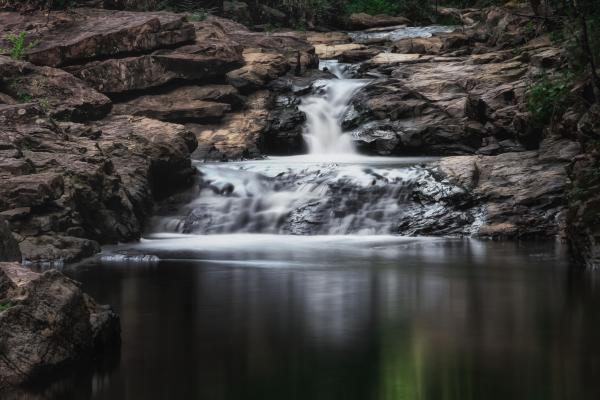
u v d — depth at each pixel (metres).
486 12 41.38
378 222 26.22
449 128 31.91
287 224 26.34
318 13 47.94
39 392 10.10
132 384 10.35
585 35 23.09
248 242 24.33
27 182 20.89
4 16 34.50
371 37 45.69
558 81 27.91
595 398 9.73
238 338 12.54
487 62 34.81
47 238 20.73
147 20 33.12
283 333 12.86
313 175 27.67
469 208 25.97
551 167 26.30
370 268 19.39
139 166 25.92
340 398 9.78
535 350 11.84
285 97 35.06
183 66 33.34
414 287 16.89
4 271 11.06
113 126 29.23
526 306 14.94
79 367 11.05
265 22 45.97
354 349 11.91
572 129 26.14
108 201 23.80
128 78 32.53
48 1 34.81
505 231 24.88
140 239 24.70
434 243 24.08
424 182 26.69
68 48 32.06
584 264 19.55
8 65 29.45
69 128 26.58
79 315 11.37
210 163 29.95
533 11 35.72
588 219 19.67
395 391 10.02
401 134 32.12
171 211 26.73
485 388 10.11
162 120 32.59
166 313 14.33
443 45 39.25
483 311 14.52
